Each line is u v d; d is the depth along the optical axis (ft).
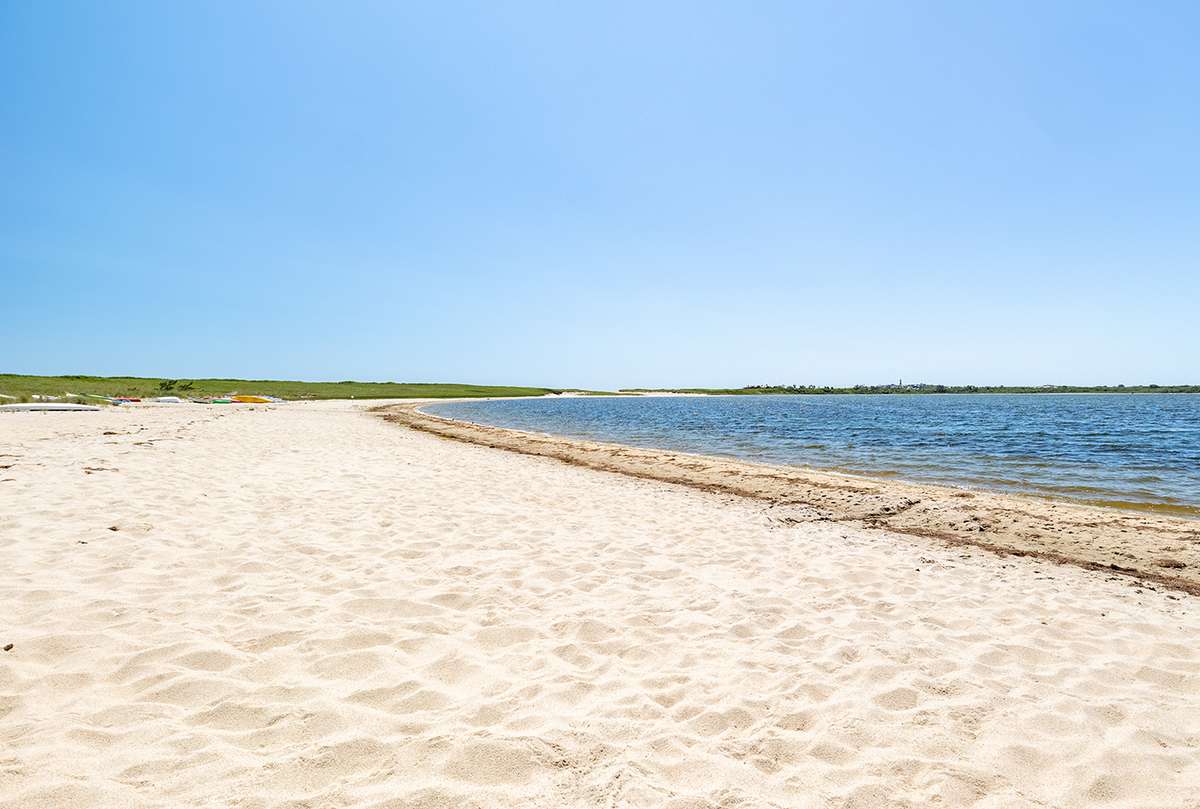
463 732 8.40
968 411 187.32
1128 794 7.90
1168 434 86.74
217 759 7.50
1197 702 10.63
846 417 147.13
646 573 17.26
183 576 14.23
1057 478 43.37
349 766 7.54
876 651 12.16
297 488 26.37
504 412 175.83
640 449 59.41
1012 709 9.98
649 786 7.50
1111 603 16.40
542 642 12.05
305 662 10.39
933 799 7.64
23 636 10.27
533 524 22.75
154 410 81.82
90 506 19.74
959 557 21.13
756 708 9.73
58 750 7.32
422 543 18.86
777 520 26.86
